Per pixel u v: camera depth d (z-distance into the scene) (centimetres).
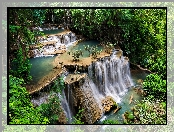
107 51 1402
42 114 910
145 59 1480
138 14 1452
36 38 1366
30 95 952
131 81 1406
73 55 1336
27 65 1040
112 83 1341
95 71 1223
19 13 980
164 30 1285
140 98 1222
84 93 1114
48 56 1353
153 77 1165
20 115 777
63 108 1040
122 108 1168
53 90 1033
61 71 1137
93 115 1092
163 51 1259
